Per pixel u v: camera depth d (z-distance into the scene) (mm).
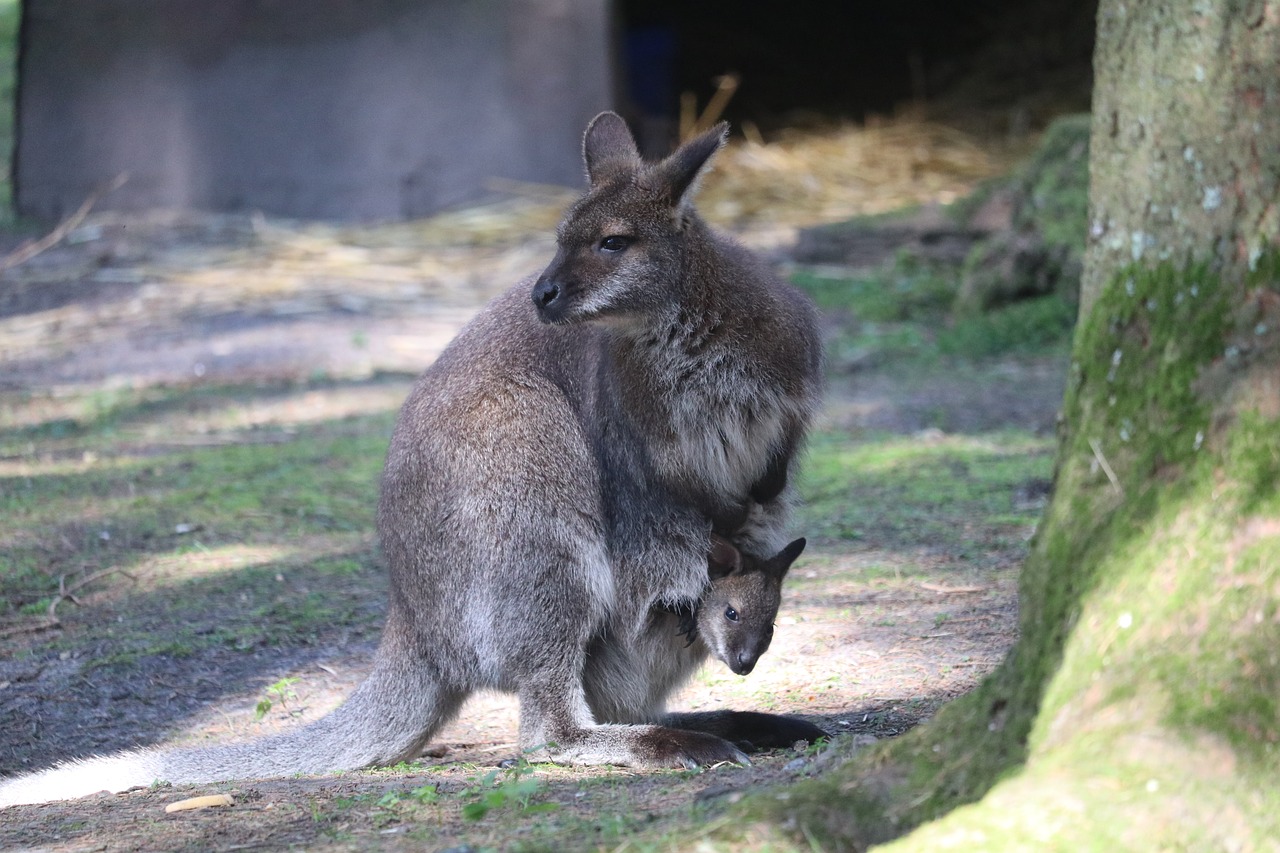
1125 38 7996
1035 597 8016
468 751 13516
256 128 40719
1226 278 7492
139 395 28391
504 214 39250
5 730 14406
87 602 17531
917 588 16328
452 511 12531
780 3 53594
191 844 9125
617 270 12367
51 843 9594
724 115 46594
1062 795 6801
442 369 13117
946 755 7918
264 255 37531
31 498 21656
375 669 13242
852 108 46719
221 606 17203
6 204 42094
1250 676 6832
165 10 40531
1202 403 7473
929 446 23297
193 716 14555
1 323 33500
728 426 12609
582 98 39562
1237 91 7434
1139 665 7129
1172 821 6574
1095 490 7891
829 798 7828
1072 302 30250
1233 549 7125
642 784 10023
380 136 40062
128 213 41344
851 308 33031
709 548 12914
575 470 12617
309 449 24375
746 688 13867
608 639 12852
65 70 41188
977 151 42281
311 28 40031
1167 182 7746
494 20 39250
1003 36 49500
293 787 11250
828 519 19422
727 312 12477
